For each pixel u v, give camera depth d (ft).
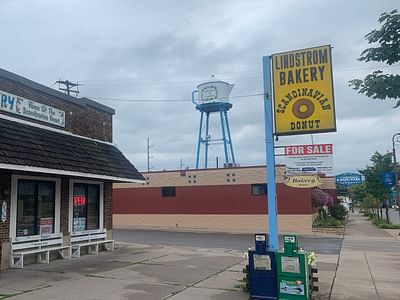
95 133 56.34
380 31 19.62
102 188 56.70
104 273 37.70
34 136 42.47
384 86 19.81
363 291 31.73
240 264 43.93
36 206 45.29
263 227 98.02
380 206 165.99
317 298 29.09
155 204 109.50
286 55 34.06
